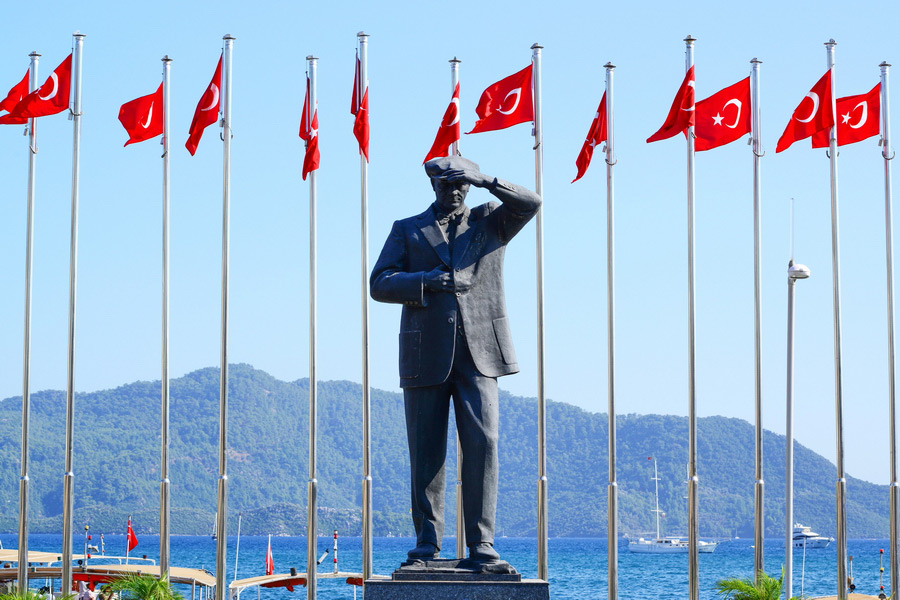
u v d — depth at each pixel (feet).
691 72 106.32
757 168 108.78
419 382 55.36
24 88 112.68
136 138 110.73
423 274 55.21
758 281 108.17
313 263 109.19
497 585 51.62
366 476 103.24
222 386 106.42
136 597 104.22
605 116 107.14
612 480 103.81
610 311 105.91
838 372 109.29
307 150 110.01
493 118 107.04
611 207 106.52
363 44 108.99
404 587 51.47
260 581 157.28
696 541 102.94
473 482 54.44
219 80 110.22
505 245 57.36
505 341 56.29
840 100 110.83
